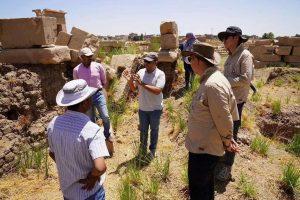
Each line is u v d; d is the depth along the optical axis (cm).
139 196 425
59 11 1154
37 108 598
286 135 749
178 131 630
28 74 600
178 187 449
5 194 426
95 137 236
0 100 523
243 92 424
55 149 246
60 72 707
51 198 422
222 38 426
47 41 638
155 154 554
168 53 866
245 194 429
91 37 893
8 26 640
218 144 317
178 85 909
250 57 414
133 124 705
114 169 508
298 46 1775
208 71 309
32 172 486
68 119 243
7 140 506
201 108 309
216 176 457
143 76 505
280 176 483
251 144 574
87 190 248
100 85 563
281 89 1084
